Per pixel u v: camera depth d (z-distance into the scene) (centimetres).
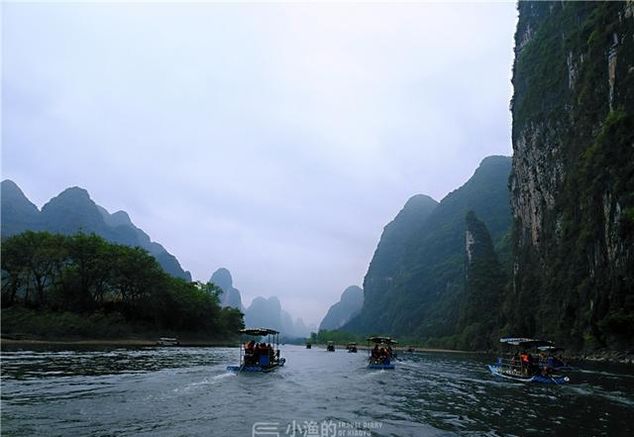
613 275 5481
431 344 12975
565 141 8675
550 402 1914
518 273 9912
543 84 10081
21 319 5550
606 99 7106
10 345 4559
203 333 9431
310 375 2922
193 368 2981
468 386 2475
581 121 7750
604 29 7331
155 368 2870
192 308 8775
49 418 1324
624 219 5347
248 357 3009
